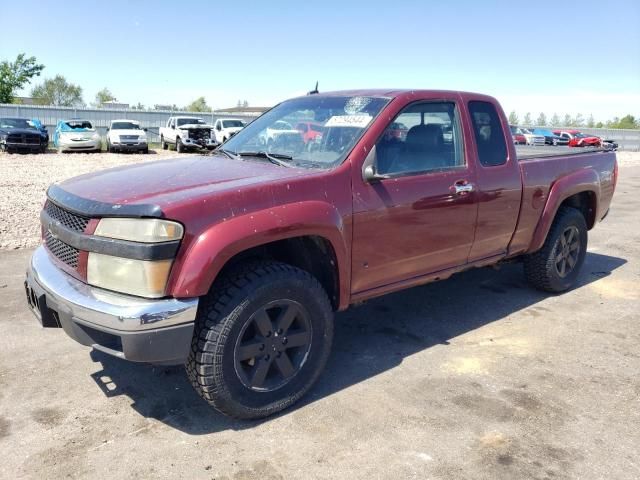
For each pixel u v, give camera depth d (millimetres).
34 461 2781
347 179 3436
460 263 4355
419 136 3934
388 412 3293
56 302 2977
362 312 4984
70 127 27438
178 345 2807
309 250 3496
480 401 3432
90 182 3371
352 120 3760
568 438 3057
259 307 3043
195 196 2895
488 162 4379
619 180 17688
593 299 5426
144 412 3256
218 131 29797
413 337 4430
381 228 3609
